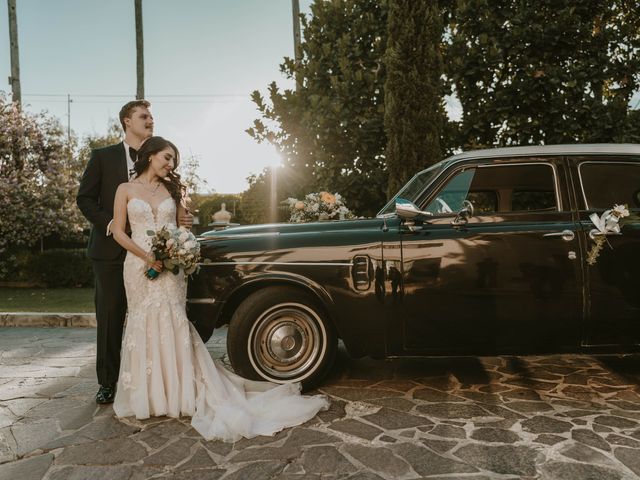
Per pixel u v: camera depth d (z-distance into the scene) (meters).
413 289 3.69
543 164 3.90
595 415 3.35
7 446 3.02
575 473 2.58
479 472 2.61
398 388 3.94
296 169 8.58
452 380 4.12
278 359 3.81
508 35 7.42
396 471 2.63
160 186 3.71
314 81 8.51
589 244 3.68
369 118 8.19
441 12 7.78
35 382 4.32
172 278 3.53
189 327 3.59
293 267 3.75
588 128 7.52
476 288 3.67
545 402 3.60
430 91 7.18
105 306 3.71
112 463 2.78
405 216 3.56
